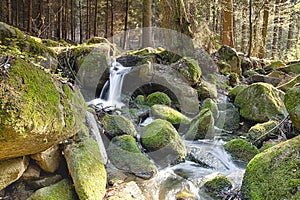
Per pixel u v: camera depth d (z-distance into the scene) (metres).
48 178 2.99
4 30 4.23
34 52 4.41
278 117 5.91
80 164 3.05
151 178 3.92
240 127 6.31
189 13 9.58
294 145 3.04
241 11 13.72
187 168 4.41
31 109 2.20
